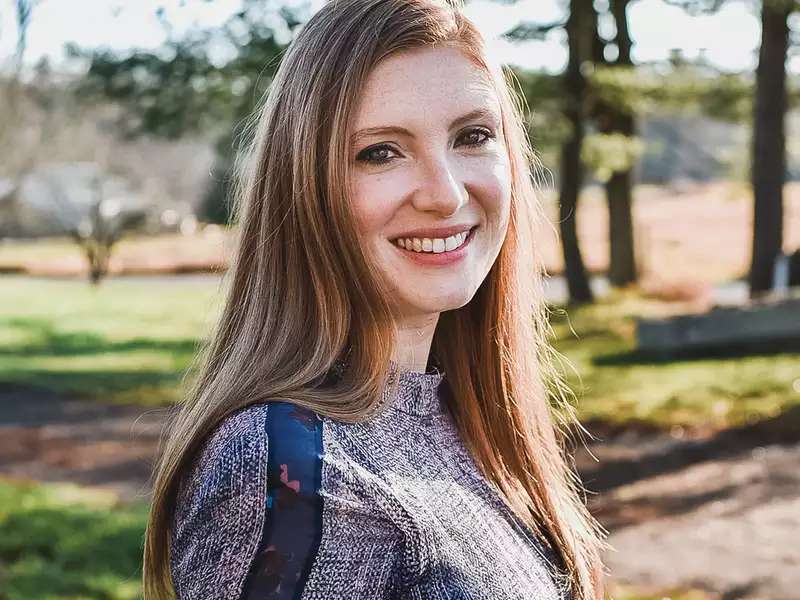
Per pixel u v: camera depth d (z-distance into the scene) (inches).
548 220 82.2
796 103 716.7
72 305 930.7
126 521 243.9
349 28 54.7
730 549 238.1
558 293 820.0
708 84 663.1
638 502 283.3
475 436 69.9
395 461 53.4
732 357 487.5
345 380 55.1
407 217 56.0
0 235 1573.6
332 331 54.2
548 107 636.1
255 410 50.0
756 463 319.6
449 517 54.1
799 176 1466.5
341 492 47.6
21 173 1222.9
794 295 512.1
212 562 46.3
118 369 583.2
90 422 430.6
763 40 610.9
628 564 229.0
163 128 608.4
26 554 217.9
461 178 58.0
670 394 415.5
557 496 74.7
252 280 58.1
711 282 903.7
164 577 55.6
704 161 1916.8
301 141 54.7
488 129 59.7
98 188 1291.8
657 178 1904.5
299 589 45.8
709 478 305.1
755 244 622.2
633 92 658.8
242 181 67.6
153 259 1306.6
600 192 1651.1
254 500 46.2
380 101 54.5
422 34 55.5
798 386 407.2
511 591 54.8
